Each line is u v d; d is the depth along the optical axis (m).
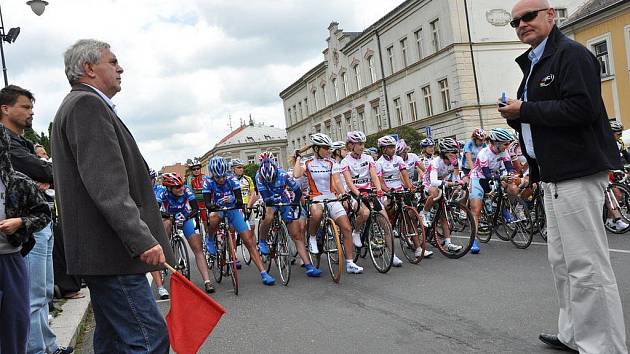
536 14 3.24
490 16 29.48
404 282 6.48
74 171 2.52
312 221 7.66
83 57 2.65
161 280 7.20
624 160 9.81
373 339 4.31
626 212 8.38
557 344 3.67
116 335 2.64
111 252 2.51
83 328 5.33
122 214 2.38
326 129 48.09
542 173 3.23
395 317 4.91
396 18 34.19
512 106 3.21
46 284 4.04
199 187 13.12
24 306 2.84
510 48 29.73
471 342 3.99
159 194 7.35
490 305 4.98
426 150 11.03
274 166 7.52
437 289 5.89
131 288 2.55
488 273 6.46
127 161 2.58
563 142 3.09
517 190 8.04
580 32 25.36
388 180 8.33
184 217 7.21
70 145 2.46
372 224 7.53
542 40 3.30
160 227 2.70
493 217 8.76
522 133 3.57
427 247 8.91
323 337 4.52
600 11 23.77
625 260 6.27
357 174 7.91
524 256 7.35
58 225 6.30
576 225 3.12
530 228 7.88
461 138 29.23
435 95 31.27
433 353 3.83
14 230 2.73
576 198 3.10
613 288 3.10
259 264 7.39
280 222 7.34
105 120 2.47
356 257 8.23
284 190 7.56
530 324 4.28
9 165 2.85
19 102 4.09
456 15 29.03
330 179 7.70
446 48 29.42
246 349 4.39
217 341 4.71
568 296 3.51
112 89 2.75
